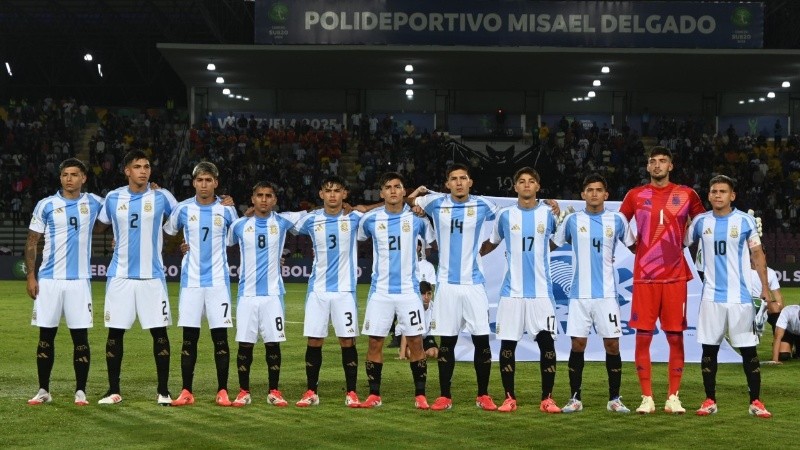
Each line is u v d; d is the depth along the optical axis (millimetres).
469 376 10906
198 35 39156
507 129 39812
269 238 9031
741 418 8352
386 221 8922
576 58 33750
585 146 37281
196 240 9031
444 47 32594
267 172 35938
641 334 8852
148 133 39031
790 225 34094
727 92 40094
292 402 9148
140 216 8977
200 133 37438
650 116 40219
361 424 7969
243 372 9016
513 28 32656
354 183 37062
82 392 8922
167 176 36500
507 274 8898
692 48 32562
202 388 9984
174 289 27031
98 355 12469
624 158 36844
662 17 32531
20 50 43000
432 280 11898
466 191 8906
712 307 8625
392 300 8859
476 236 8883
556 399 9430
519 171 8953
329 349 13570
